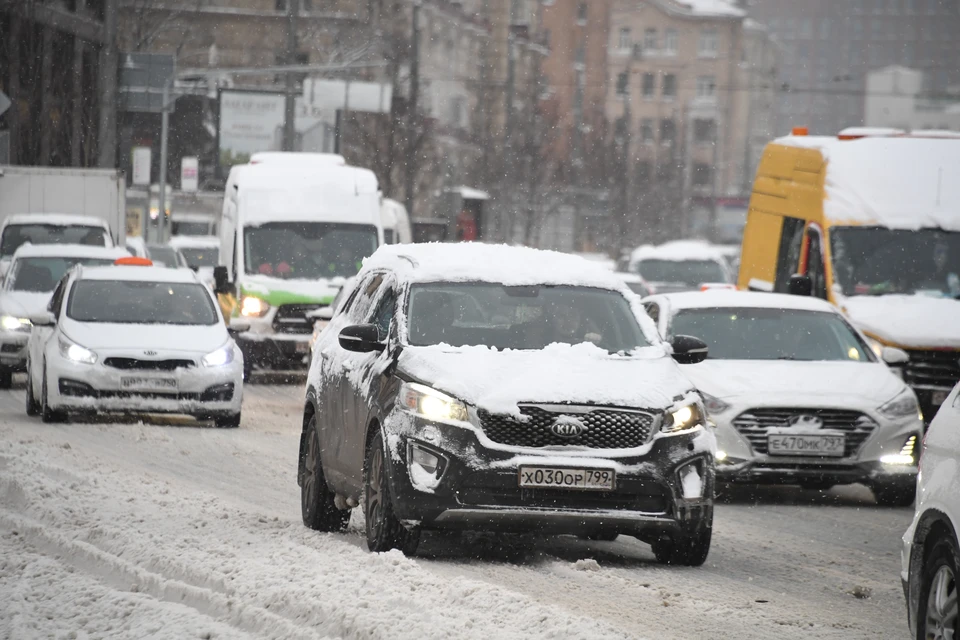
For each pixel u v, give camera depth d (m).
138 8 147.62
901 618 20.45
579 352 24.45
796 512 32.31
